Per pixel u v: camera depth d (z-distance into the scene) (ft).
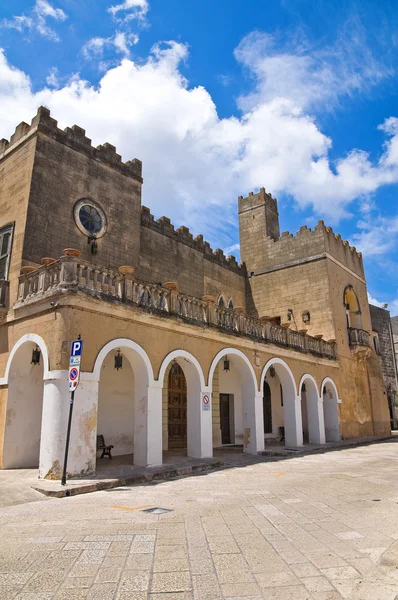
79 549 17.97
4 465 41.27
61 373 35.58
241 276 93.56
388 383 134.51
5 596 13.65
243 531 21.02
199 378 49.96
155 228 68.69
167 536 19.93
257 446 57.77
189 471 41.68
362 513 25.13
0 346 45.03
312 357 74.74
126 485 34.78
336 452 62.75
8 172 51.26
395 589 14.55
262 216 96.53
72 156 51.90
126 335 41.39
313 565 16.70
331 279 85.92
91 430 36.27
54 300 37.86
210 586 14.65
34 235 46.21
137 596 13.79
